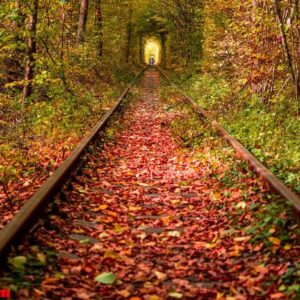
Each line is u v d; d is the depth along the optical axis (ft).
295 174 24.71
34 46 47.65
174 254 17.66
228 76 69.31
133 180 28.37
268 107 47.91
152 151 37.50
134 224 20.97
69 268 15.83
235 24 53.16
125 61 163.02
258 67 48.83
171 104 72.69
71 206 22.03
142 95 93.04
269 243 17.07
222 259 16.99
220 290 14.70
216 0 69.05
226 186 25.71
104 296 14.21
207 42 79.51
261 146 33.27
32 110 46.68
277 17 41.11
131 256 17.38
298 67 42.86
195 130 43.65
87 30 94.02
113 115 52.75
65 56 57.11
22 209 17.92
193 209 23.12
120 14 121.60
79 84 59.72
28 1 43.45
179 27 136.56
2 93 53.67
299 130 36.58
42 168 28.76
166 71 171.32
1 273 14.43
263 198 21.76
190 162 32.63
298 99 43.01
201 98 65.98
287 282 14.30
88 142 32.94
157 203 24.13
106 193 25.43
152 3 148.36
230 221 20.45
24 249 16.25
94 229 19.86
